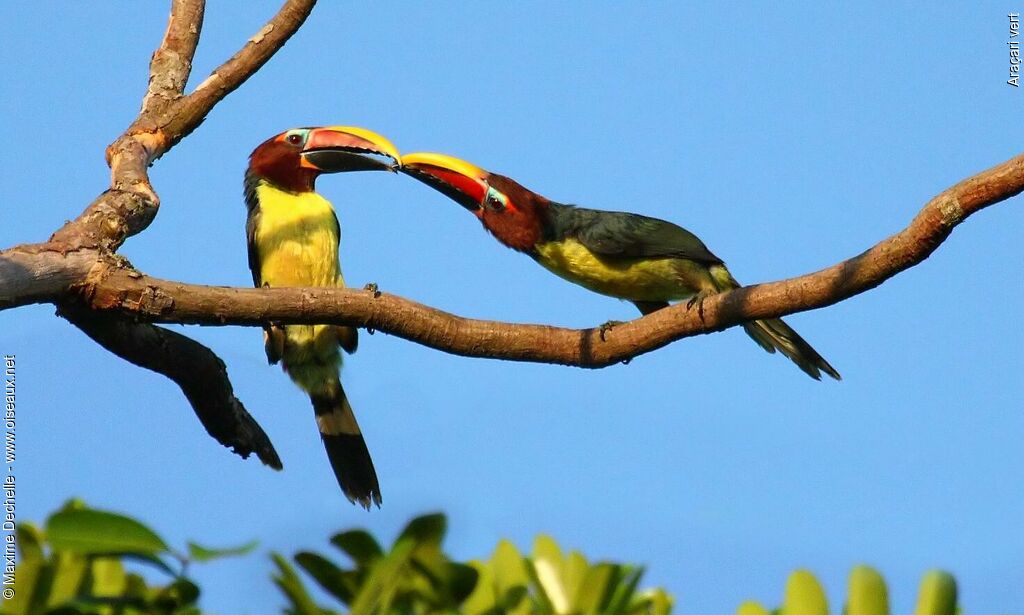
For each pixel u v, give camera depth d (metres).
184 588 5.64
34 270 9.43
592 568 6.53
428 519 5.74
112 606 5.77
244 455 11.69
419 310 10.45
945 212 9.16
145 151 11.15
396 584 5.62
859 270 9.77
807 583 6.42
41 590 5.82
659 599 7.00
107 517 5.57
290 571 5.74
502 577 6.86
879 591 6.25
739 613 6.64
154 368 10.66
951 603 6.05
